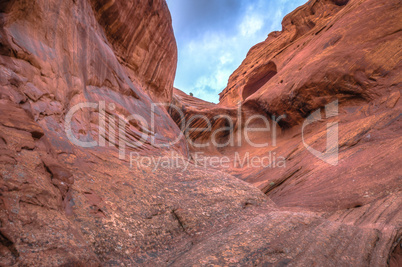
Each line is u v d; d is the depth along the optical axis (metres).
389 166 6.12
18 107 3.22
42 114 4.19
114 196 3.89
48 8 5.27
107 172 4.60
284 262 2.64
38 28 4.91
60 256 1.91
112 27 12.07
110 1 11.05
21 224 1.92
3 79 3.34
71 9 6.73
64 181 3.05
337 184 6.69
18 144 2.64
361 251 3.06
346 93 13.82
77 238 2.30
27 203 2.13
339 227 3.86
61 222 2.30
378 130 8.82
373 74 12.49
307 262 2.68
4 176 2.12
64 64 5.82
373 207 4.87
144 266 2.67
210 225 3.96
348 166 7.41
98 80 8.67
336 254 2.96
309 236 3.38
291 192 7.83
